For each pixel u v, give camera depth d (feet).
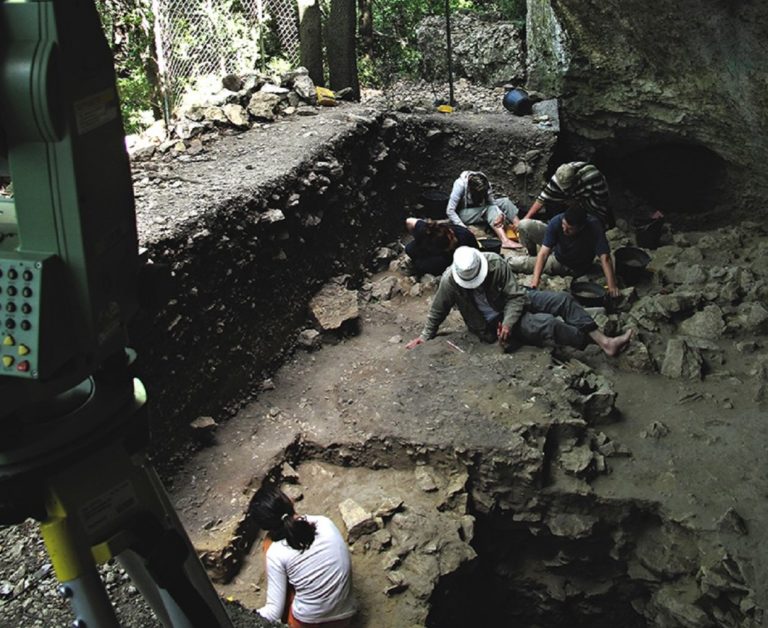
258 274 18.45
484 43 37.09
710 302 22.35
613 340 19.63
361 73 38.83
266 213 18.60
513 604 18.26
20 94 4.72
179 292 15.31
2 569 11.64
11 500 5.47
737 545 15.21
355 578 14.52
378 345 20.72
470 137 28.86
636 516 16.43
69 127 4.89
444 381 18.40
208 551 14.01
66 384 5.36
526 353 19.35
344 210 23.21
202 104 23.82
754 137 25.84
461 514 16.03
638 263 23.98
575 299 21.49
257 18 30.99
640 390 19.27
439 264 24.21
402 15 41.24
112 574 11.29
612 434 17.93
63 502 5.67
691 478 16.65
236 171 19.97
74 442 5.59
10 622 10.81
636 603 17.29
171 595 6.24
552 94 33.65
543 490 16.34
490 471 16.39
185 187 18.44
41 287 4.91
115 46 27.81
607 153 30.04
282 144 22.27
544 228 24.25
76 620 5.96
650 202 30.58
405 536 15.11
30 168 4.96
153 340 14.53
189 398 15.98
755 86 24.62
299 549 12.72
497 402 17.61
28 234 5.11
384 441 16.78
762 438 17.57
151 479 6.38
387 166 26.53
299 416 17.75
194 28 27.78
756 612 14.11
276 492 12.85
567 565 17.43
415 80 38.32
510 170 28.76
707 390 19.17
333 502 16.21
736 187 28.25
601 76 27.45
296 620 13.10
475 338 20.16
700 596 15.55
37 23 4.75
